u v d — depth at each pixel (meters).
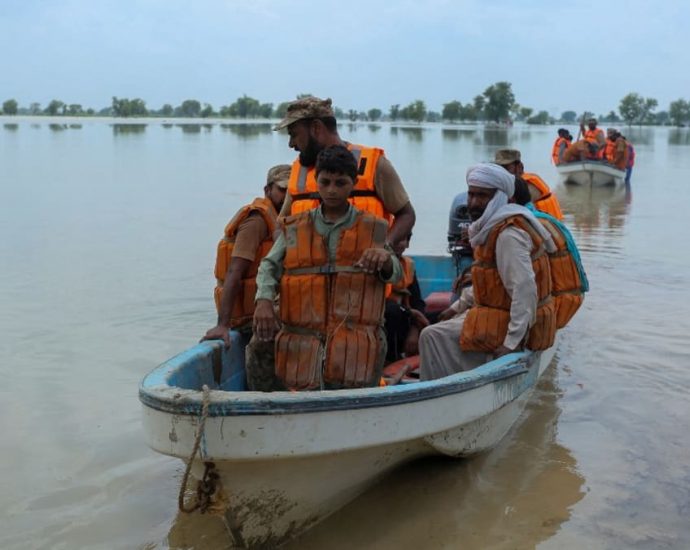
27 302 9.26
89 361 7.34
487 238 5.30
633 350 7.80
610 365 7.39
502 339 5.39
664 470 5.34
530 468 5.37
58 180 23.20
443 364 5.64
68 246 12.59
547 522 4.68
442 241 13.50
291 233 4.58
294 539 4.45
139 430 5.90
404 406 4.24
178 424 3.89
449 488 5.05
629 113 151.00
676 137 77.88
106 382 6.85
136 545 4.45
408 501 4.88
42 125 86.06
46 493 4.99
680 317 8.90
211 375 4.97
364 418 4.08
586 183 25.23
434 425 4.46
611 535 4.54
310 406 3.90
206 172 26.48
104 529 4.60
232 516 4.15
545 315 5.50
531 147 49.09
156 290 9.86
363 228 4.51
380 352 4.62
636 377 7.08
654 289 10.23
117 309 9.01
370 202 5.22
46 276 10.53
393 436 4.23
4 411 6.20
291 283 4.58
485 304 5.44
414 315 6.43
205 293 9.73
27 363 7.26
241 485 4.06
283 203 5.85
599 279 10.83
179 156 34.72
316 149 5.23
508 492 5.03
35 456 5.47
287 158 33.72
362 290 4.54
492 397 4.98
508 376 5.05
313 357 4.56
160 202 18.22
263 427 3.86
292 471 4.09
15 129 69.62
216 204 17.94
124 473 5.27
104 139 50.91
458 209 8.04
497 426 5.49
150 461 5.44
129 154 35.81
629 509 4.83
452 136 66.19
